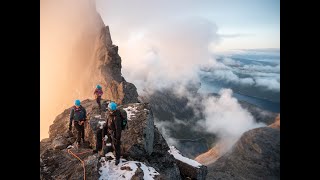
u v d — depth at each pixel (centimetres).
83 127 1174
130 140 1236
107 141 1138
